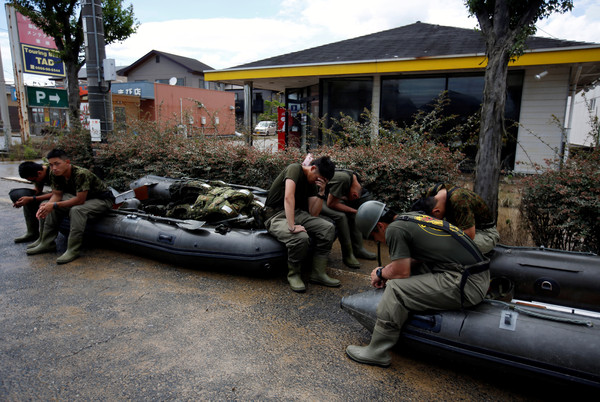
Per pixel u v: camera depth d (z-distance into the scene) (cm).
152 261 457
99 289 378
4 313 329
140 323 315
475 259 248
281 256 390
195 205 442
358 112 1112
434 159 497
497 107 453
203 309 339
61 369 256
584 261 301
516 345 225
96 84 772
